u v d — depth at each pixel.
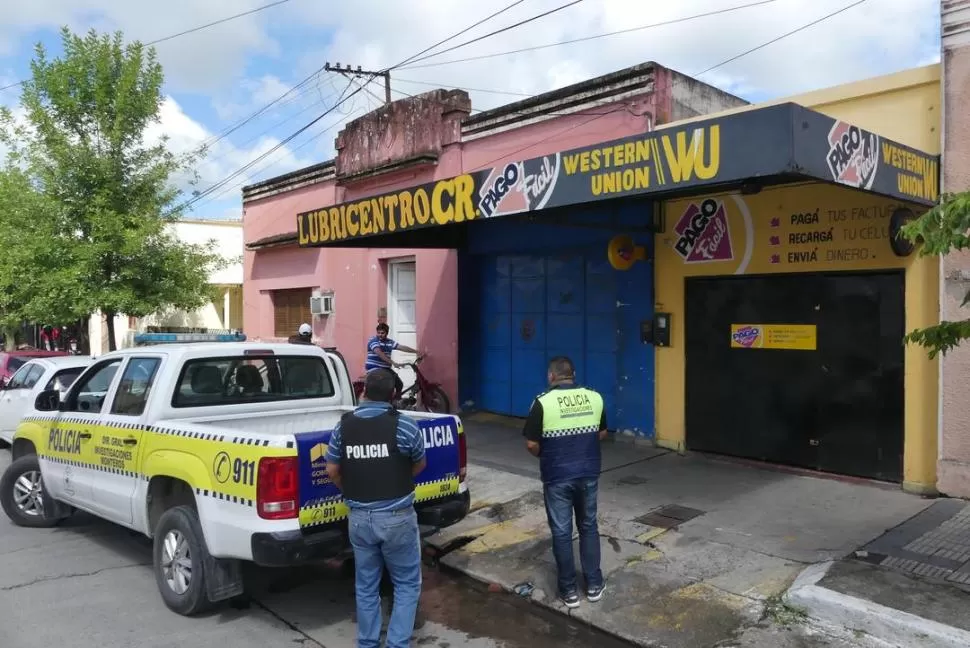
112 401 5.96
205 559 4.74
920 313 6.62
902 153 5.99
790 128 4.75
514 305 11.02
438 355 11.86
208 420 5.62
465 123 11.20
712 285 8.25
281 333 16.36
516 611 5.10
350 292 13.85
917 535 5.57
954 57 6.39
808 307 7.46
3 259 13.60
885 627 4.18
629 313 9.09
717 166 5.16
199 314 24.48
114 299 13.37
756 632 4.39
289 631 4.72
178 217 15.30
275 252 16.09
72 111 13.75
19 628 4.74
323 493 4.48
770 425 7.82
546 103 9.87
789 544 5.57
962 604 4.34
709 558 5.45
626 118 8.88
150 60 14.18
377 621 4.11
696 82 9.04
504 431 10.42
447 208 7.55
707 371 8.34
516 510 7.00
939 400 6.52
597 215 9.34
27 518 7.10
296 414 6.15
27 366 10.76
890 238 6.67
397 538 4.06
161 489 5.30
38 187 13.79
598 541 4.99
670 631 4.50
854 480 7.13
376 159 12.92
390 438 4.05
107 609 5.06
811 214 7.33
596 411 4.99
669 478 7.54
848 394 7.20
